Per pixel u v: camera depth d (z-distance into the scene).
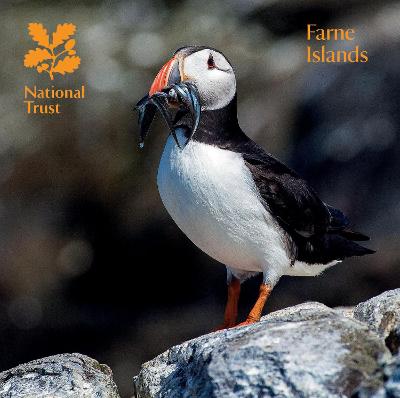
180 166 6.70
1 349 14.02
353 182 13.05
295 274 7.52
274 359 5.02
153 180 14.42
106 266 14.87
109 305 14.68
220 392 5.03
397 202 12.69
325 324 5.23
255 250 6.92
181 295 14.58
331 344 5.07
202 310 14.05
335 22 15.38
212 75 6.76
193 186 6.65
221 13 15.84
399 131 13.13
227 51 15.16
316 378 4.92
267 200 6.79
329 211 7.48
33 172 14.83
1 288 14.70
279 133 14.12
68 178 14.83
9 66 15.12
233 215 6.71
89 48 15.17
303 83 14.31
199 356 5.43
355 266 12.71
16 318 14.43
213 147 6.73
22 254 14.77
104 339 13.78
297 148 13.85
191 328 13.67
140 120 6.77
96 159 14.73
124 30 15.50
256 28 15.69
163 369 6.12
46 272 14.83
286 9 15.59
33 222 14.83
